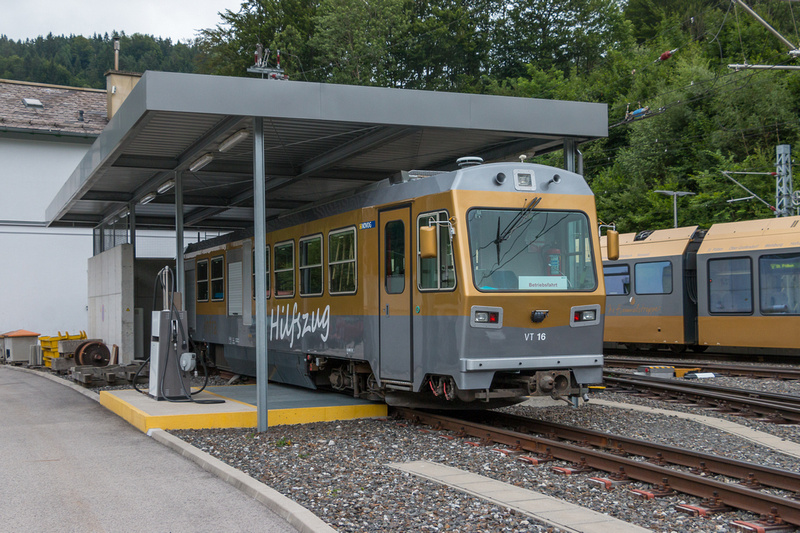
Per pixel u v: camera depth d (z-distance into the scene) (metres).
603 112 12.71
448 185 10.09
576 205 10.70
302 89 10.94
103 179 15.77
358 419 11.77
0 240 31.16
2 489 7.46
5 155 31.34
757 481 7.38
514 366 9.98
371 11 42.50
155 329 13.43
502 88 46.59
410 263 10.71
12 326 31.11
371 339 11.55
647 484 7.42
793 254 19.41
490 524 6.05
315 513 6.39
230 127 11.34
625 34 51.59
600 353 10.65
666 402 13.45
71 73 83.12
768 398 13.30
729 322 20.84
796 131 38.69
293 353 14.22
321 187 17.45
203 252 19.73
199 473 8.09
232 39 45.31
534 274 10.23
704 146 40.75
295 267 14.15
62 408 13.83
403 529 5.97
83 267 32.34
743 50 41.31
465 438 9.95
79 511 6.63
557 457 8.58
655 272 23.20
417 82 44.91
